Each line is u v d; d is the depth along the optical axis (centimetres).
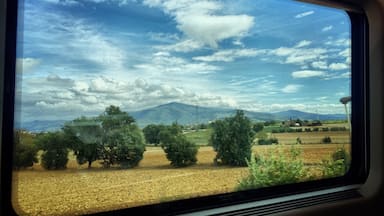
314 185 183
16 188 105
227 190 154
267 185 166
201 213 141
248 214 144
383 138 187
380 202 183
